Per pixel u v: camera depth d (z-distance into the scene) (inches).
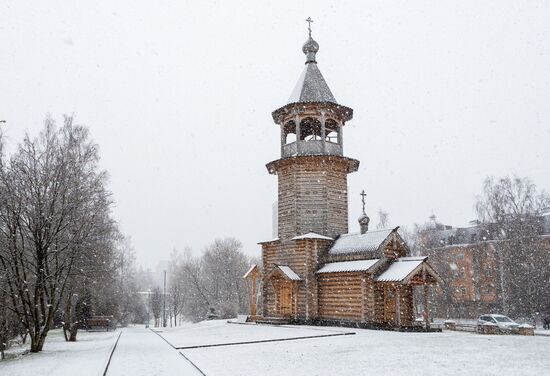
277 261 1473.9
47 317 917.8
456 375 501.7
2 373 565.3
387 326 1179.9
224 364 599.5
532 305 1845.5
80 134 1130.7
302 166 1460.4
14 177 834.8
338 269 1298.0
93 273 1188.5
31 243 911.7
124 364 609.9
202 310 3034.0
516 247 1899.6
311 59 1596.9
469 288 2672.2
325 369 548.4
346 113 1529.3
